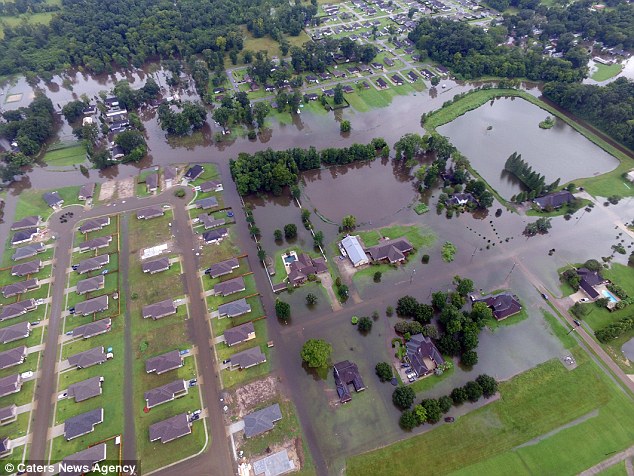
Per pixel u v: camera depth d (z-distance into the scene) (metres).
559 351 119.25
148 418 106.00
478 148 196.62
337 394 110.38
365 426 104.31
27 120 198.12
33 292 135.75
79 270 140.00
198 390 111.38
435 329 120.75
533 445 100.56
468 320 120.38
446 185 174.62
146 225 157.75
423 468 96.94
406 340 120.00
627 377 113.25
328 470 97.00
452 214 162.38
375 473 96.25
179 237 153.00
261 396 110.19
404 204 167.75
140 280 138.75
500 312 125.50
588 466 97.19
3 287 135.75
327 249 148.50
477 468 96.88
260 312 129.62
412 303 125.56
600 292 133.50
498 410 106.81
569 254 146.75
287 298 133.25
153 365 113.88
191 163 189.12
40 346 121.44
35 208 167.00
